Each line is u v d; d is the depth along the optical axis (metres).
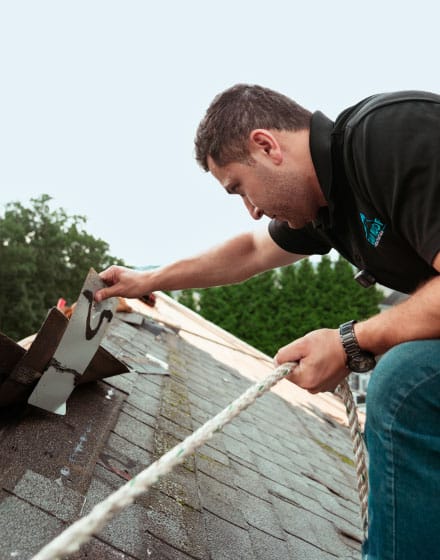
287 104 1.74
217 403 3.73
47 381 1.90
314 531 2.44
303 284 16.55
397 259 1.63
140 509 1.71
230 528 1.97
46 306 33.56
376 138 1.46
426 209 1.39
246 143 1.72
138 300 6.20
